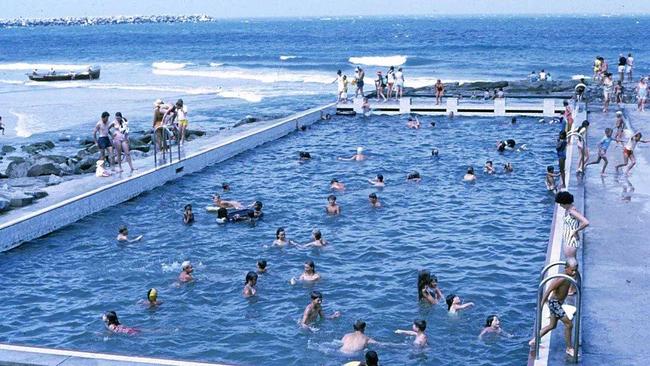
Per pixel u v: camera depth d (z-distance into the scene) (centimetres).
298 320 1448
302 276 1683
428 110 4256
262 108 5241
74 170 2872
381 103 4344
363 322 1345
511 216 2177
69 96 6325
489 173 2728
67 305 1558
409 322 1428
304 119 3934
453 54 11831
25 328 1442
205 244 1952
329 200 2233
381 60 10338
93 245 1961
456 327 1401
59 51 15888
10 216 2022
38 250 1927
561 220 1716
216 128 4284
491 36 18075
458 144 3334
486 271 1717
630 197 1934
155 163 2633
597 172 2247
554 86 4991
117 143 2550
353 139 3528
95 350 1334
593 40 15462
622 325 1149
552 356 1050
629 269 1391
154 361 1069
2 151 3638
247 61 10981
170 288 1641
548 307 1093
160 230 2083
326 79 7362
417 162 2959
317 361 1271
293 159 3069
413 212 2241
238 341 1360
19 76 9112
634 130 2964
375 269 1744
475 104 4169
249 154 3198
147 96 6181
